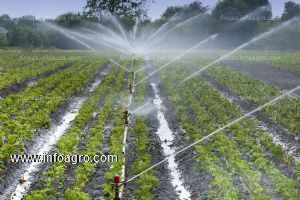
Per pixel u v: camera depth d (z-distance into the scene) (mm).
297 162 15375
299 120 21219
